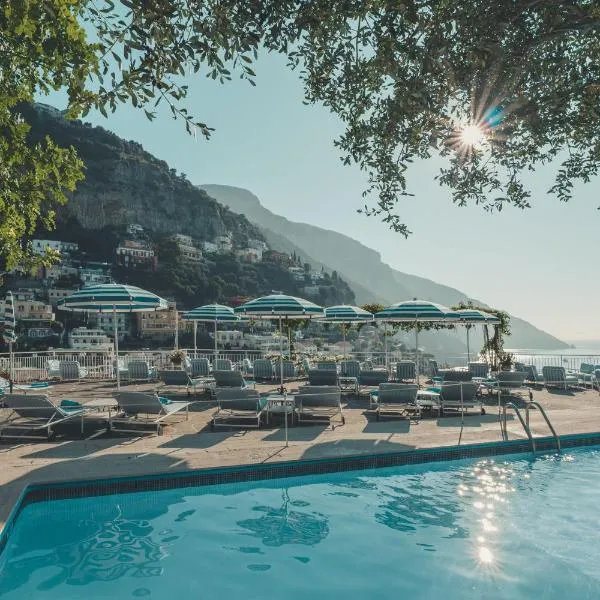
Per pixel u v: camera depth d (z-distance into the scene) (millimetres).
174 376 11805
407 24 3545
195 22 3273
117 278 169500
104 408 8773
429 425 8883
